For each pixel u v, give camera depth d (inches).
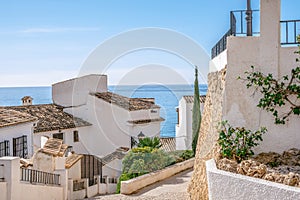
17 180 437.4
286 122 328.8
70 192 644.7
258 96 334.6
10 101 3964.1
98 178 751.1
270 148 331.3
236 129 329.4
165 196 507.2
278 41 330.3
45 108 1021.8
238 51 339.3
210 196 283.4
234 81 340.2
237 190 267.6
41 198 513.7
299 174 272.4
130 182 555.2
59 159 631.2
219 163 304.3
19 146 740.0
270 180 269.7
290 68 327.6
